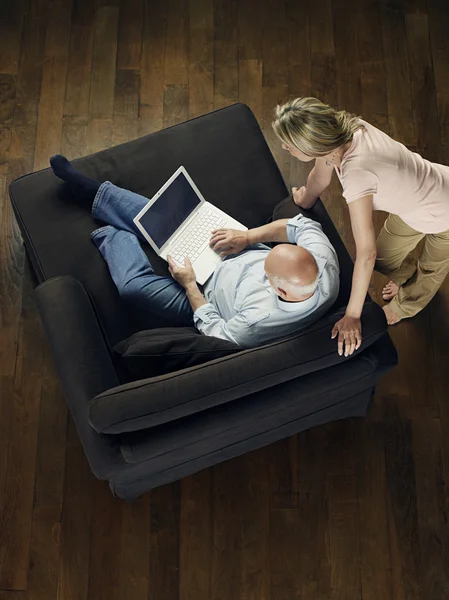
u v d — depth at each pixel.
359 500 2.61
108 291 2.43
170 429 1.95
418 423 2.70
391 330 2.82
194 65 3.18
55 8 3.23
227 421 1.97
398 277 2.76
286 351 1.94
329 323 2.00
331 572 2.52
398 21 3.25
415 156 2.06
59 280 2.25
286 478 2.62
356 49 3.21
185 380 1.89
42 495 2.58
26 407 2.68
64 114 3.09
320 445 2.66
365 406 2.55
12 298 2.81
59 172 2.46
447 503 2.61
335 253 2.18
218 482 2.61
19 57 3.15
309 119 1.84
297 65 3.19
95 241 2.46
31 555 2.51
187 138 2.61
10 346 2.75
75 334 2.16
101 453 2.02
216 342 2.05
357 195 1.92
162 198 2.40
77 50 3.18
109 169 2.57
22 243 2.89
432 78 3.17
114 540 2.53
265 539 2.55
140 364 2.04
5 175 2.99
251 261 2.29
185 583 2.50
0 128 3.05
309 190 2.33
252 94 3.15
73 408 2.09
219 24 3.24
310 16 3.25
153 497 2.58
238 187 2.55
